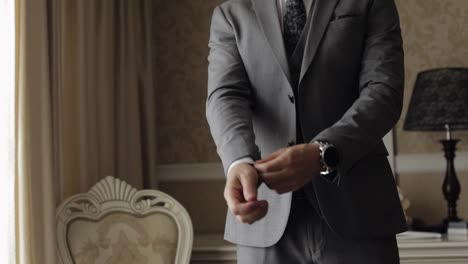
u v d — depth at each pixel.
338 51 1.29
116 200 2.62
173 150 3.54
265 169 1.05
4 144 2.32
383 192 1.30
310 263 1.29
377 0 1.33
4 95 2.32
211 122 1.25
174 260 2.63
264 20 1.34
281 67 1.30
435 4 3.37
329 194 1.25
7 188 2.31
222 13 1.43
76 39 2.82
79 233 2.53
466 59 3.34
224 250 2.78
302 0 1.35
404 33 3.38
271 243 1.29
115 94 3.16
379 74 1.27
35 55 2.42
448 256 2.66
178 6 3.57
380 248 1.28
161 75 3.57
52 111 2.51
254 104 1.35
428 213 3.32
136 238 2.61
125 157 3.15
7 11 2.35
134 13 3.34
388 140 3.34
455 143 3.07
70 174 2.81
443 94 2.93
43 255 2.39
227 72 1.34
